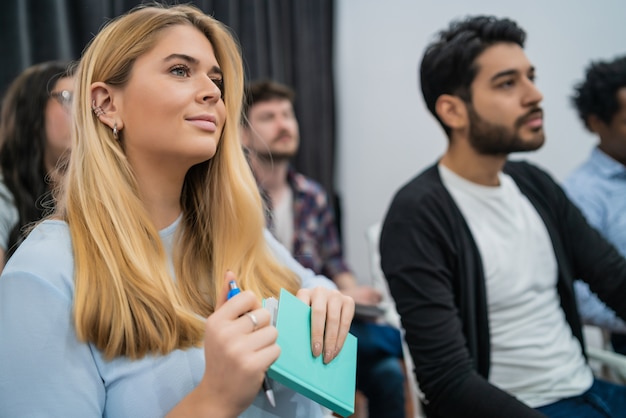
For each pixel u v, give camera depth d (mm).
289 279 876
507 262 1146
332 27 2768
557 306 1214
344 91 2820
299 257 2072
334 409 666
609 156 1734
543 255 1195
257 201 860
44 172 1254
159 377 660
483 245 1144
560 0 2332
